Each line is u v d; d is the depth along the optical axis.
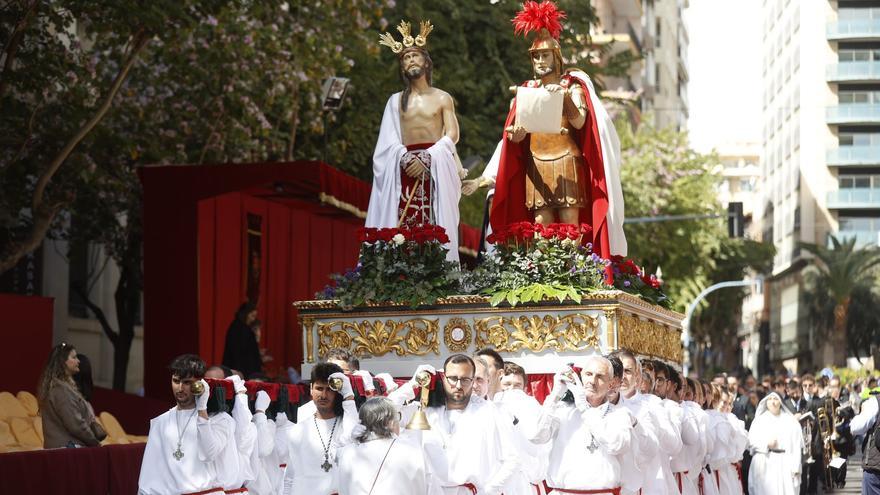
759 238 104.25
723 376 23.45
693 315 64.25
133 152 22.44
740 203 39.09
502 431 10.49
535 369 14.17
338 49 24.41
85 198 25.00
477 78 31.72
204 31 22.67
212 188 18.12
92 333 30.00
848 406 28.62
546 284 14.34
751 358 118.81
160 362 18.00
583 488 10.67
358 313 14.65
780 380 26.81
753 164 150.75
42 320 20.12
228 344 18.55
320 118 25.81
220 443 9.66
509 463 10.44
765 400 19.78
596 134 15.25
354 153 29.14
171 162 24.42
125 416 18.19
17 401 15.62
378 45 26.44
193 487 9.59
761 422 19.78
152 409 18.03
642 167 47.31
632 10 80.88
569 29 33.53
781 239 91.12
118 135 22.56
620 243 15.67
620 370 10.78
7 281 26.59
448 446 10.35
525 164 15.66
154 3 19.53
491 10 31.73
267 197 22.75
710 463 15.86
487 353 11.70
